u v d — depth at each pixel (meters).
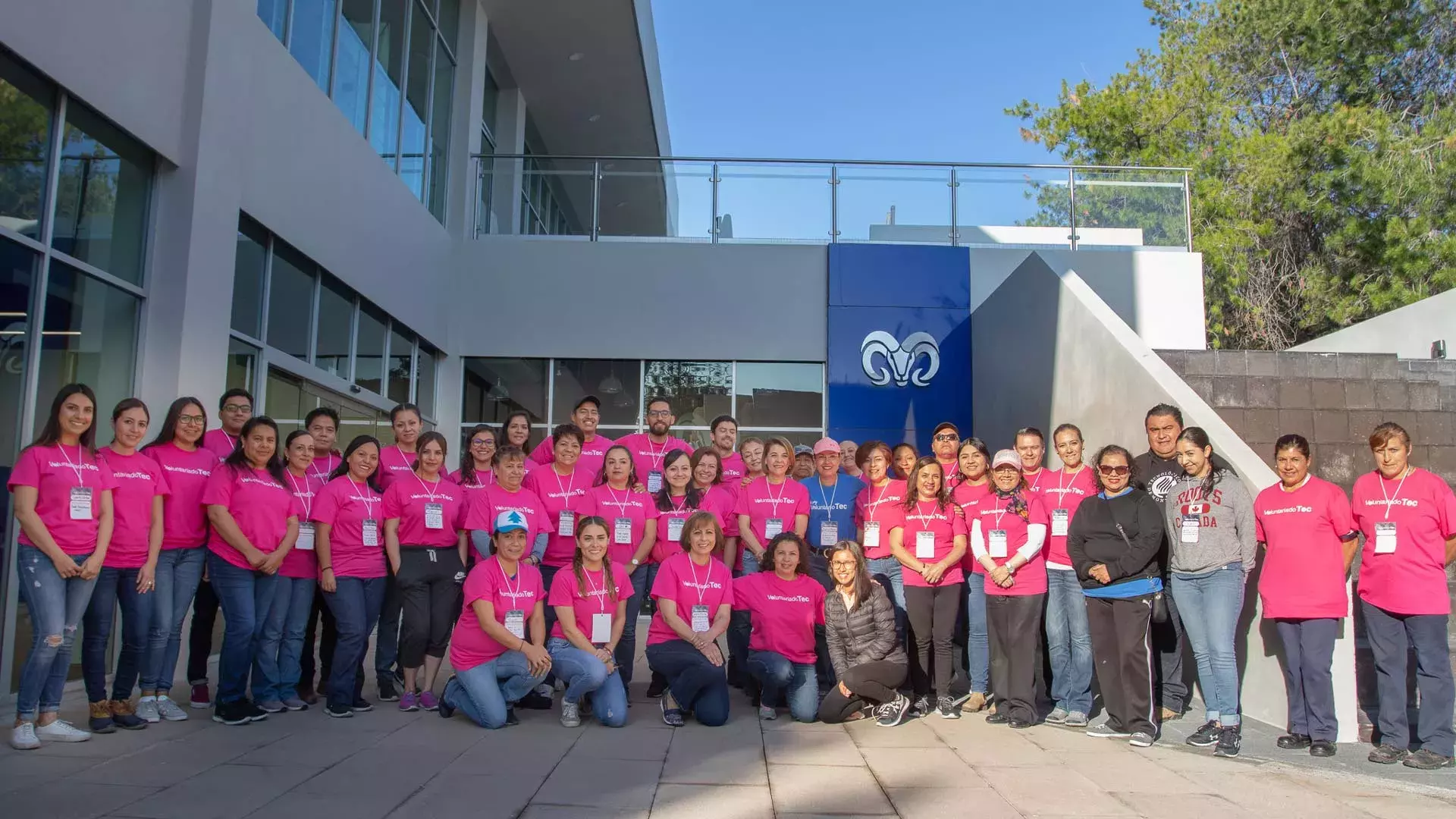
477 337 12.88
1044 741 5.45
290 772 4.37
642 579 6.83
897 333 13.01
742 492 7.23
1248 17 21.67
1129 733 5.45
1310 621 5.22
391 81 10.95
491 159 13.54
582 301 12.98
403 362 11.45
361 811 3.81
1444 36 19.94
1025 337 10.24
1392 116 19.97
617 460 6.71
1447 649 4.92
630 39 14.12
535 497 6.41
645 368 13.02
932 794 4.27
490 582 5.66
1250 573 6.05
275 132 7.88
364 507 5.91
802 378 13.11
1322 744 5.12
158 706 5.32
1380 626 5.08
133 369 6.41
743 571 7.12
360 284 9.73
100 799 3.85
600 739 5.31
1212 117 21.70
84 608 4.80
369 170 9.95
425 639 6.00
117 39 5.95
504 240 13.09
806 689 5.98
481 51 13.52
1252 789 4.40
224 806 3.82
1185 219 13.55
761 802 4.09
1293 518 5.33
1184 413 6.57
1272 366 8.16
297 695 5.99
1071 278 8.95
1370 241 18.89
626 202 13.41
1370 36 20.39
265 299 7.90
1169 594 6.25
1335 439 7.86
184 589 5.45
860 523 7.12
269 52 7.77
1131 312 13.09
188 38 6.74
